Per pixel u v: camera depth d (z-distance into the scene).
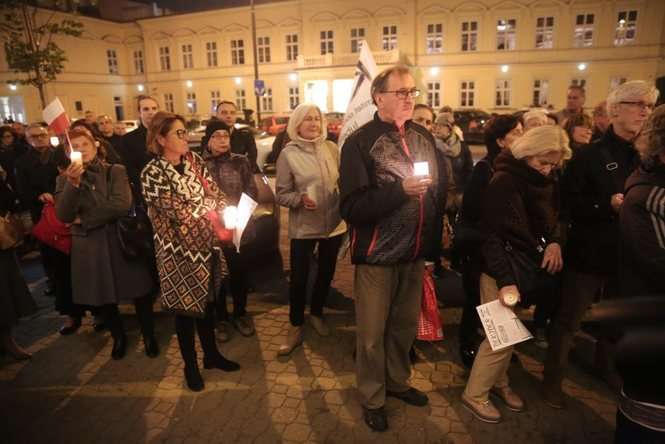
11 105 28.11
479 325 3.01
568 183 2.49
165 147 2.63
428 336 2.84
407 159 2.26
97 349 3.42
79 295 3.09
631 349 1.42
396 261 2.29
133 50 32.75
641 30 22.55
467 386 2.58
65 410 2.70
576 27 23.48
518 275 2.26
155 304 4.21
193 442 2.41
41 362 3.25
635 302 1.47
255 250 4.80
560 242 2.43
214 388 2.87
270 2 28.09
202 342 3.02
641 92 2.22
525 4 23.81
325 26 27.19
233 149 4.79
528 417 2.53
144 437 2.46
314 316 3.56
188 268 2.64
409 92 2.21
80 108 30.45
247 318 3.85
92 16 31.09
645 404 1.43
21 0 10.98
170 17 30.69
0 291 3.15
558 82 24.36
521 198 2.27
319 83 27.09
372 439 2.39
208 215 2.74
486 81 25.42
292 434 2.45
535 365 3.06
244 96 30.17
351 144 2.26
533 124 3.19
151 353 3.28
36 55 10.89
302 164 3.13
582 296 2.44
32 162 4.80
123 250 2.98
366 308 2.37
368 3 26.09
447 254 5.29
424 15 25.45
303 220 3.16
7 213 3.37
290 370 3.05
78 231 3.03
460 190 4.61
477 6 24.50
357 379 2.51
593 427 2.44
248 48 29.34
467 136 18.36
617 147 2.34
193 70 31.11
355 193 2.23
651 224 1.48
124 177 3.07
